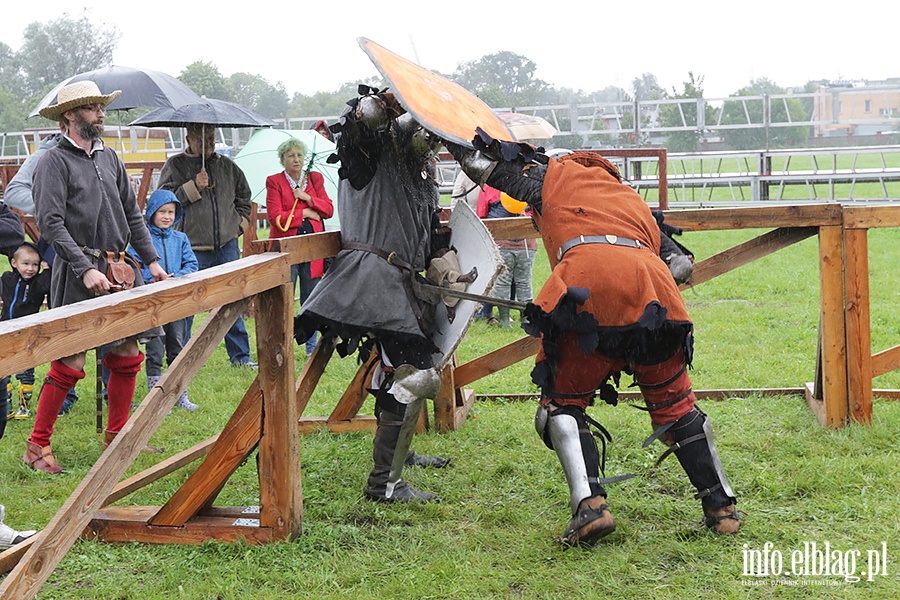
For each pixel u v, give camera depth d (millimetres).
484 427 5652
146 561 3824
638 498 4348
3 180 14680
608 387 3941
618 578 3553
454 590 3482
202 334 3525
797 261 13555
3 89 63438
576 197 3865
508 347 5715
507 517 4191
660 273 3736
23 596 2873
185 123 7367
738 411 5828
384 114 4082
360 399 5621
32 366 2520
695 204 21156
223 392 6930
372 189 4211
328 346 4617
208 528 3963
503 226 5504
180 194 7383
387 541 3953
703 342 8258
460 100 4418
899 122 23953
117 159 5305
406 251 4227
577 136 25484
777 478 4504
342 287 4168
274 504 3924
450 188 17594
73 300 5074
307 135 9102
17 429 5977
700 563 3660
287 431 3893
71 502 3025
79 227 5023
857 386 5277
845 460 4727
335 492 4555
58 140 5535
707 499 3930
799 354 7703
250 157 9398
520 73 63031
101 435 5633
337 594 3490
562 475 4711
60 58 71938
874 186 25953
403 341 4188
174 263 6730
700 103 24922
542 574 3594
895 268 12516
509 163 4016
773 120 33656
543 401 3926
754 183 21281
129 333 2938
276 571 3674
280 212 7586
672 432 3930
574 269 3678
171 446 5586
